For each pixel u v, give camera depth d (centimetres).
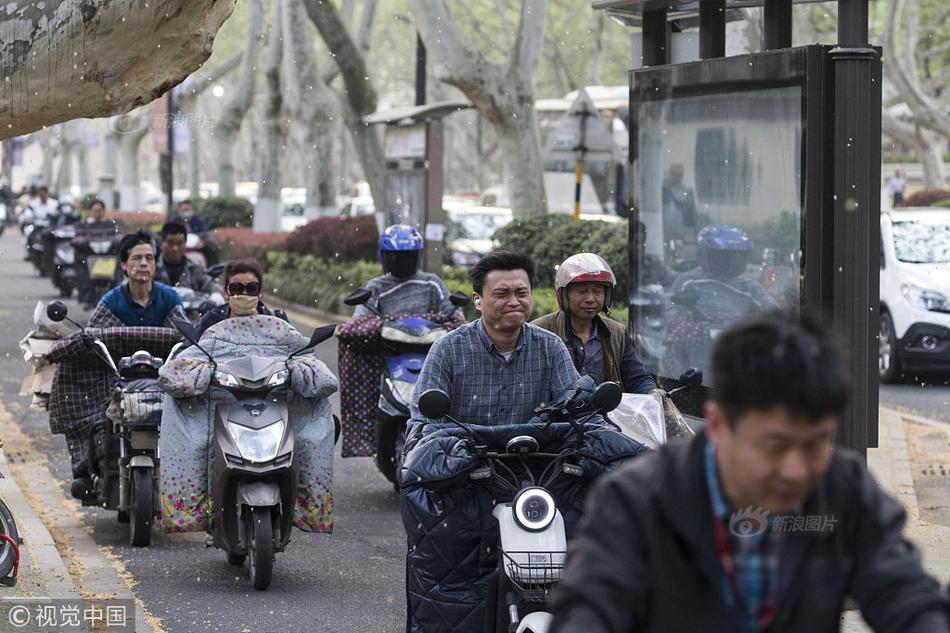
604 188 3834
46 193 3856
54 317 965
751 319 302
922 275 1830
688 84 1130
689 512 309
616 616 309
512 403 669
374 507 1145
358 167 9650
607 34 5716
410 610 636
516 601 585
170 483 884
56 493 1174
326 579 901
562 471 612
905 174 6119
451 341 668
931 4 5188
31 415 1573
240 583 884
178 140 4319
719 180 1120
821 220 968
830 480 316
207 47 862
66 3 837
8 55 847
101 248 2769
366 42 3678
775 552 316
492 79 2677
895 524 320
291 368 877
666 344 1197
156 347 1007
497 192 6003
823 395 285
